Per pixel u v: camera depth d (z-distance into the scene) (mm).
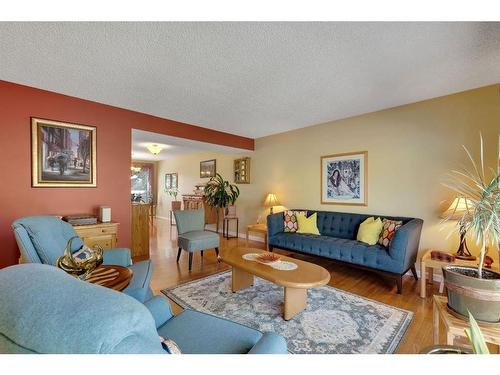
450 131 2883
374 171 3521
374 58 2033
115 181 3252
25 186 2609
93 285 559
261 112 3512
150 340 534
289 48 1880
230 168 6051
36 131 2662
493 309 1137
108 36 1720
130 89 2693
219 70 2240
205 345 1087
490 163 2631
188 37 1735
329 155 4027
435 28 1635
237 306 2293
